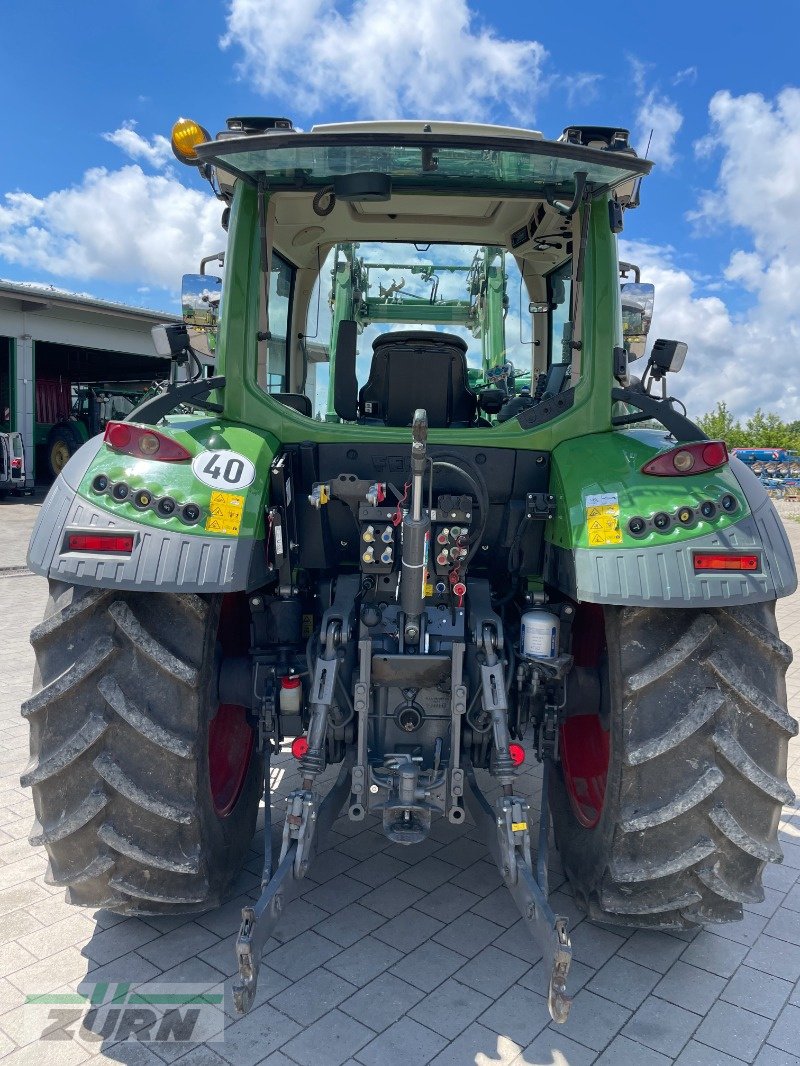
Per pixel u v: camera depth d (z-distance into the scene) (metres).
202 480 2.40
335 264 4.02
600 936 2.80
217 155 2.58
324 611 2.91
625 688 2.38
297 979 2.56
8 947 2.71
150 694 2.38
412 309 4.23
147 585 2.26
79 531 2.31
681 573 2.30
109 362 24.16
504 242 3.88
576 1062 2.23
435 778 2.59
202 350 3.11
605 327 2.87
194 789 2.41
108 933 2.79
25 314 18.75
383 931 2.81
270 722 2.78
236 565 2.31
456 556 2.70
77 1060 2.22
